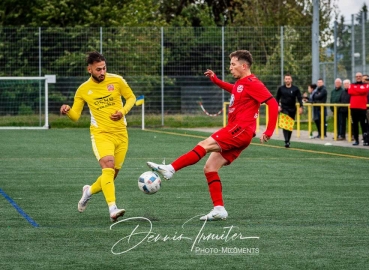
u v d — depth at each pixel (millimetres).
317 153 50156
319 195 29156
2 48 82812
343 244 19344
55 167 40469
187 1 140375
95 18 102562
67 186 32156
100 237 20203
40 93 82688
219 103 84688
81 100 23312
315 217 23719
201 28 84500
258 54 85000
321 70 88938
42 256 17828
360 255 18000
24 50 83250
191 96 84562
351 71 82312
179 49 84375
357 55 80812
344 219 23359
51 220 23094
